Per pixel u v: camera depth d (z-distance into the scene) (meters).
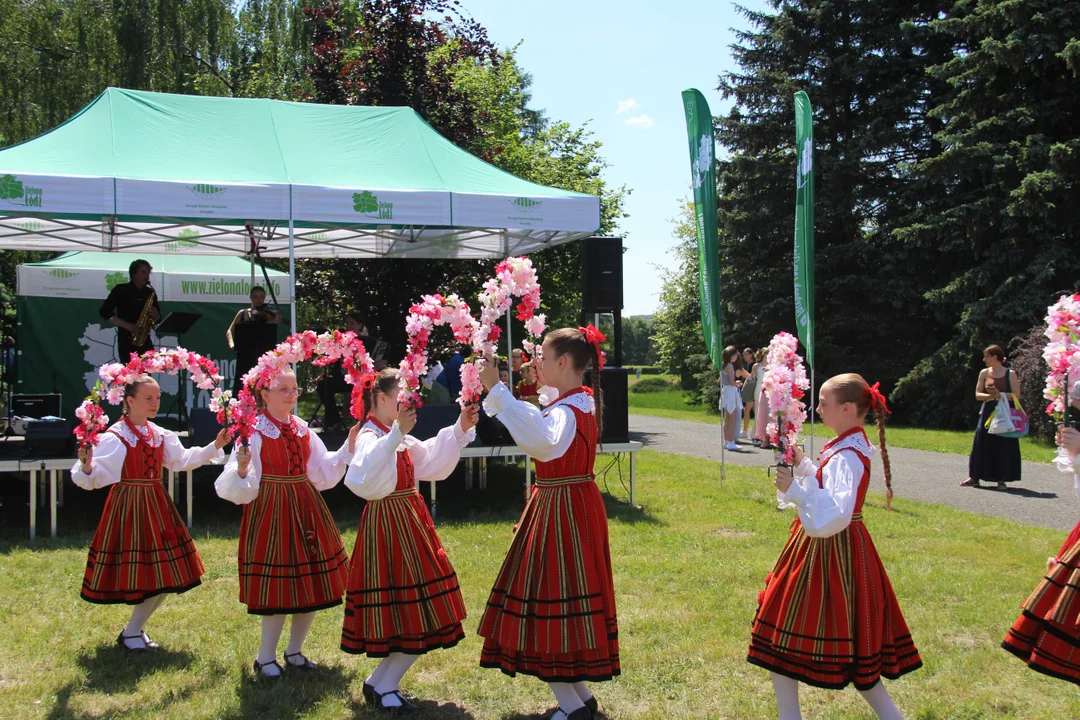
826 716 3.72
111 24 20.14
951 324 20.69
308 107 9.08
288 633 4.78
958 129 19.19
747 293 22.88
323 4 18.30
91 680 4.04
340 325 15.76
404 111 9.36
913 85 21.56
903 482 10.27
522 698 3.92
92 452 4.25
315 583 4.03
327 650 4.49
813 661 3.15
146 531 4.34
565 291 18.22
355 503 8.65
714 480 10.09
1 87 19.19
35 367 11.20
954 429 18.95
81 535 7.13
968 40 19.94
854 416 3.34
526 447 3.28
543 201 8.09
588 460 3.42
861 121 21.86
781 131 22.42
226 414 4.22
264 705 3.78
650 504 8.52
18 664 4.28
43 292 11.25
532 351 3.66
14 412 8.58
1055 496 9.30
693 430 18.16
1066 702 3.90
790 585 3.26
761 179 22.34
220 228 9.72
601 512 3.44
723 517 7.88
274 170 7.75
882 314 21.38
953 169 18.39
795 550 3.32
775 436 3.24
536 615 3.29
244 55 22.48
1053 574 3.41
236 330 8.88
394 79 14.91
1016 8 17.58
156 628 4.83
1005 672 4.24
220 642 4.60
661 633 4.75
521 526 3.47
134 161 7.43
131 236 10.01
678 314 28.52
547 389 3.75
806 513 3.12
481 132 15.98
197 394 11.53
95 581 4.30
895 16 21.80
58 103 19.55
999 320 17.75
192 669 4.19
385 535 3.65
